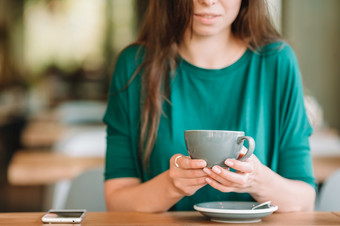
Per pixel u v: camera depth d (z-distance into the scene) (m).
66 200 1.65
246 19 1.41
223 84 1.41
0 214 1.19
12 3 10.11
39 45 10.15
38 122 6.41
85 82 10.04
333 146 2.67
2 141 7.38
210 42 1.40
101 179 1.68
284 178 1.28
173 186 1.19
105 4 9.89
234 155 1.03
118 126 1.49
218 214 1.06
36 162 2.38
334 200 1.60
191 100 1.42
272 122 1.42
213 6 1.24
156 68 1.42
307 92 1.66
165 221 1.11
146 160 1.42
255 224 1.07
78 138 2.97
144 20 1.53
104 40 9.96
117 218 1.15
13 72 10.08
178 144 1.40
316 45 5.71
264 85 1.42
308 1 5.68
